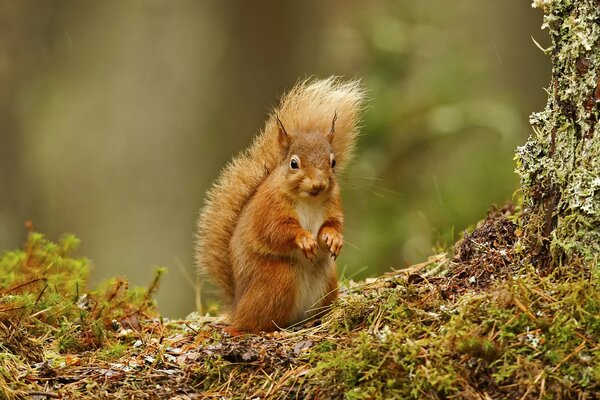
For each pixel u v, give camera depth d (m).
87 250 24.03
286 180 9.79
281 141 10.12
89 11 25.48
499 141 19.70
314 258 9.90
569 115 8.18
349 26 22.77
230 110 24.45
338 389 7.41
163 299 20.70
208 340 9.44
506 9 23.84
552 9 8.32
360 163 19.17
